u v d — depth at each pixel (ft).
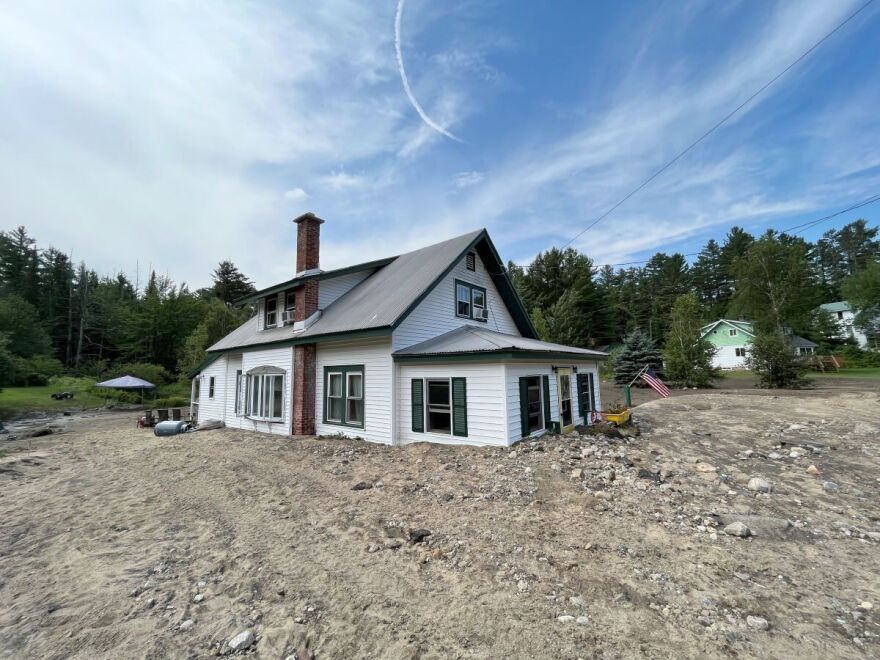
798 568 14.90
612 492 22.41
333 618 12.69
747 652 10.61
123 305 172.04
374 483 26.12
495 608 12.78
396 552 16.93
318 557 16.81
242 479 29.14
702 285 225.56
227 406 60.75
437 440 35.81
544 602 13.00
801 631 11.44
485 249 52.95
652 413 50.83
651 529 18.07
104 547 19.02
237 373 59.16
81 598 14.58
